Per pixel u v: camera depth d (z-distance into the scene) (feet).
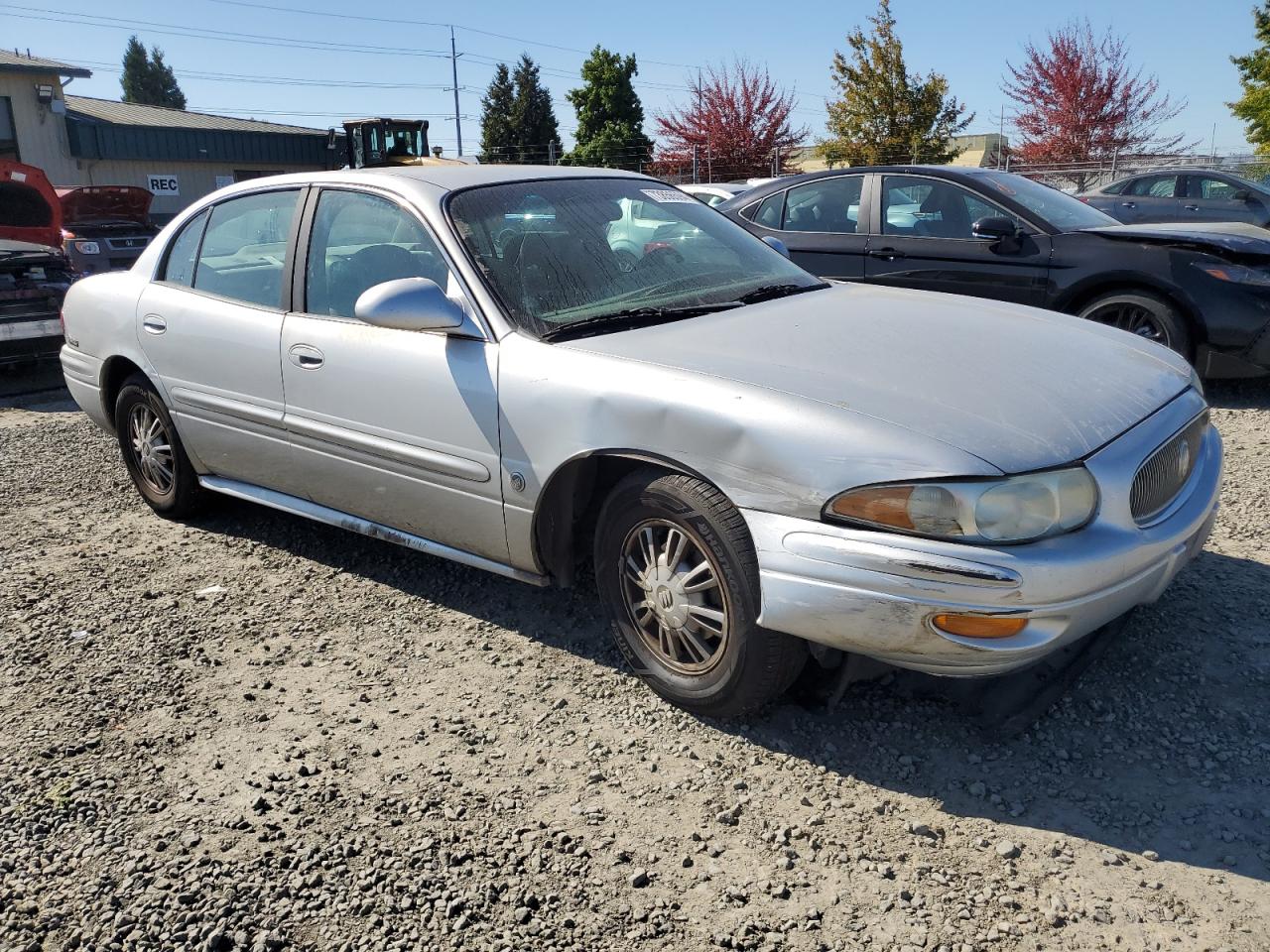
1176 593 12.53
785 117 118.32
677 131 121.29
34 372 31.63
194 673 11.76
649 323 11.44
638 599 10.77
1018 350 10.64
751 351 10.36
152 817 9.17
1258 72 84.07
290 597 13.75
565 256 12.19
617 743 10.10
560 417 10.52
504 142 218.79
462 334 11.39
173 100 299.58
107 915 8.00
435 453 11.78
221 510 17.04
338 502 13.50
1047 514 8.60
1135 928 7.48
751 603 9.49
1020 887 7.96
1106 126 97.91
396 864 8.46
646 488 10.09
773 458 9.12
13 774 9.85
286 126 124.16
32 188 32.48
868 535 8.70
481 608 13.15
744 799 9.16
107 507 17.76
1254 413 21.30
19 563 15.20
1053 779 9.23
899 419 8.92
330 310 13.01
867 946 7.45
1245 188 50.08
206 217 15.28
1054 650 8.86
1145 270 21.29
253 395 13.93
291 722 10.67
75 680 11.64
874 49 95.55
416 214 12.29
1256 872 7.99
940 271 23.57
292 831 8.92
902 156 96.73
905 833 8.64
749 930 7.63
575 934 7.67
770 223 26.22
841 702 10.57
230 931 7.79
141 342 15.62
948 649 8.61
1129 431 9.49
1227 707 10.16
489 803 9.23
